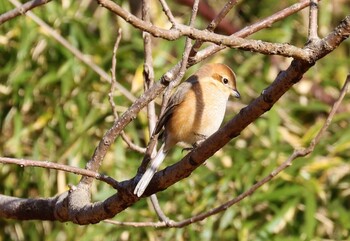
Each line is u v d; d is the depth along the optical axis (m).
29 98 12.70
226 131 5.59
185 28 4.98
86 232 11.73
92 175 5.92
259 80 13.10
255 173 11.78
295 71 5.23
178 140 7.33
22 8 6.05
